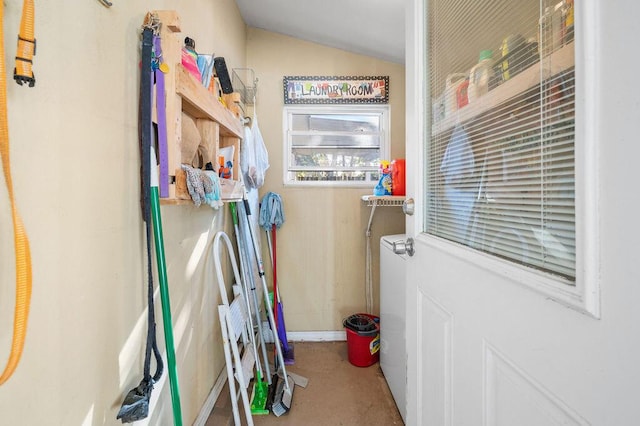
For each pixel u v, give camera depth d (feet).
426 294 3.01
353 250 7.34
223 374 5.38
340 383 5.70
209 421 4.57
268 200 6.84
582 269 1.25
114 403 2.43
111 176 2.38
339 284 7.36
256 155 6.24
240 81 6.19
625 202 1.09
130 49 2.60
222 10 5.22
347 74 7.17
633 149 1.06
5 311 1.56
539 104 1.66
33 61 1.70
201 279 4.42
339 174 7.42
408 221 3.51
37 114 1.73
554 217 1.53
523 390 1.63
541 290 1.47
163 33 2.57
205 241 4.58
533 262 1.66
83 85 2.08
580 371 1.27
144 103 2.48
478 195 2.28
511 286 1.73
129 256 2.62
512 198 1.89
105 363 2.33
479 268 2.06
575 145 1.29
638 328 1.03
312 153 7.39
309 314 7.38
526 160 1.76
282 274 7.32
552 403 1.43
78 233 2.05
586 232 1.23
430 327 2.91
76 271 2.04
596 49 1.19
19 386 1.64
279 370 5.96
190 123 3.04
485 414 1.99
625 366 1.08
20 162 1.64
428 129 3.15
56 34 1.85
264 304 7.18
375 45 6.58
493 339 1.90
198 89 2.97
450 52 2.77
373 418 4.80
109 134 2.35
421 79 3.15
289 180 7.34
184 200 2.80
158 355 2.51
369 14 5.51
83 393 2.10
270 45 7.12
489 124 2.16
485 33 2.27
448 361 2.53
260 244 7.17
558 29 1.53
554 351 1.42
